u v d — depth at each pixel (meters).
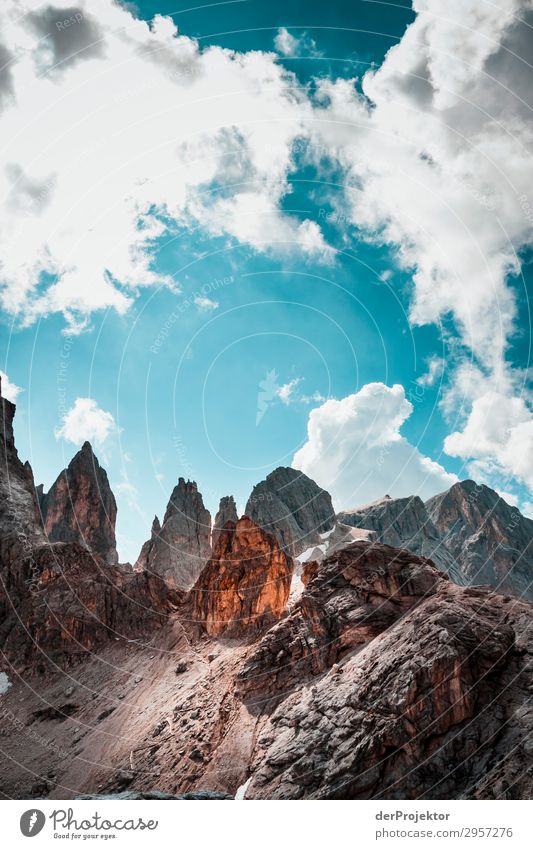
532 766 27.72
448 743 31.86
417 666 35.81
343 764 33.09
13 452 98.81
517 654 36.62
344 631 47.16
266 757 36.75
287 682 45.53
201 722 45.66
